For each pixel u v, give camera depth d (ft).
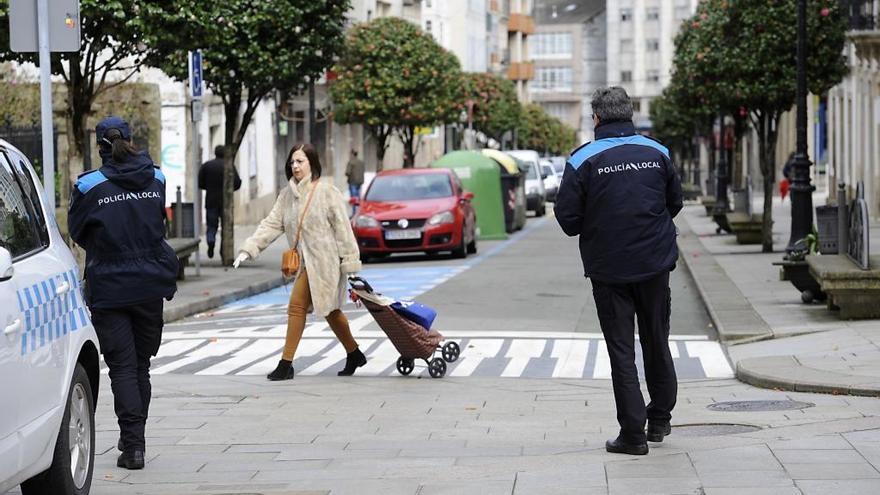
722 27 139.64
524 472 38.24
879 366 59.52
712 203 239.71
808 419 47.93
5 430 29.81
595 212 40.93
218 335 81.00
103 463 43.32
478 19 497.46
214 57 124.47
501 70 549.13
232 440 47.44
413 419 51.75
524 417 52.11
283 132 211.82
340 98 250.98
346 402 56.18
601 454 41.09
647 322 41.93
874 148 196.65
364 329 82.74
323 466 42.06
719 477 36.11
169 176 182.80
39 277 33.53
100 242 41.93
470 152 185.47
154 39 91.04
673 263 41.16
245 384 61.67
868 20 171.83
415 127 259.19
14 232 33.53
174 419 52.01
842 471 36.32
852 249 81.82
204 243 170.91
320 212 62.39
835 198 245.86
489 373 65.26
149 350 43.27
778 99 137.49
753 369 60.03
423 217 144.97
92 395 37.32
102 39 92.63
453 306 96.84
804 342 70.79
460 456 43.34
